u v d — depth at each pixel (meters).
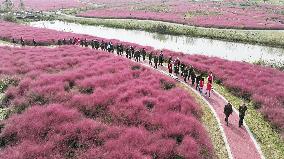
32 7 142.75
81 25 96.31
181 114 24.39
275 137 24.55
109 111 24.67
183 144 20.09
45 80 30.98
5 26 82.44
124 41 65.75
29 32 71.62
